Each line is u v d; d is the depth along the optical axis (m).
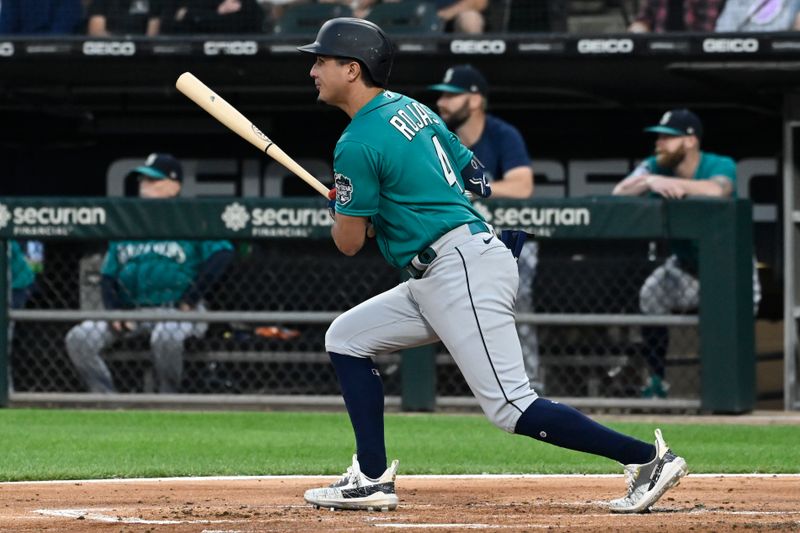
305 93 40.31
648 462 16.36
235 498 18.67
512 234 16.75
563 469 22.41
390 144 15.96
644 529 14.89
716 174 33.34
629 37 34.62
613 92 38.34
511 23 35.94
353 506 16.92
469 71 32.03
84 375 32.66
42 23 36.94
